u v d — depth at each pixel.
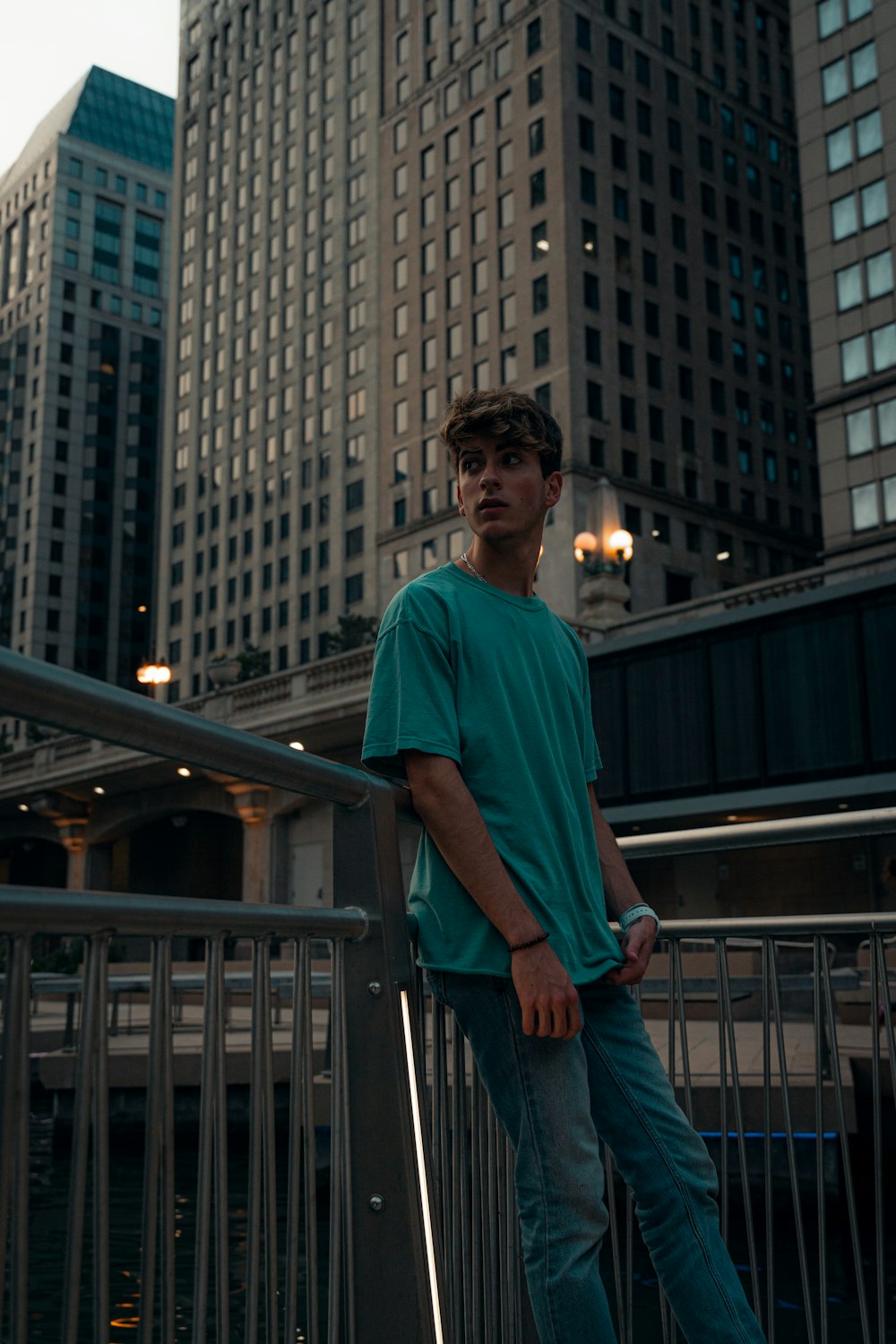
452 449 2.02
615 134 55.00
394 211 61.50
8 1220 0.99
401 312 60.09
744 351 58.53
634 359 53.09
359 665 28.19
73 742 36.81
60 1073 6.83
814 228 36.91
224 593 68.56
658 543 51.78
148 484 94.88
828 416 35.66
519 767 1.81
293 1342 1.47
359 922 1.73
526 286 53.25
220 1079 1.39
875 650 19.72
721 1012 2.39
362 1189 1.67
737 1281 1.81
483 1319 2.15
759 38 63.38
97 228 97.44
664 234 55.94
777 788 20.56
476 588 1.94
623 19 56.62
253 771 1.45
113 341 96.12
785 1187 6.15
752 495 57.00
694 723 22.20
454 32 59.81
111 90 102.56
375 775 1.83
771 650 21.19
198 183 77.38
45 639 88.94
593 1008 1.92
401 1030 1.73
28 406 94.62
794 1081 6.64
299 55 70.38
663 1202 1.83
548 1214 1.67
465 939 1.75
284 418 66.56
